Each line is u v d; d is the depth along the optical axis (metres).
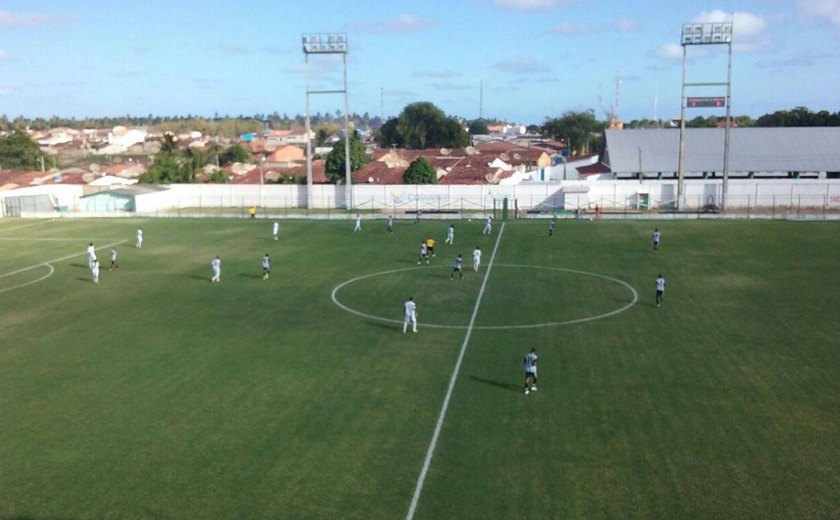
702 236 77.12
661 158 117.38
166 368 37.69
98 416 31.38
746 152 117.12
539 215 97.88
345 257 69.56
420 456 26.88
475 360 38.09
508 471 25.58
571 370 36.22
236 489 24.70
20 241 83.56
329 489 24.55
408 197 108.94
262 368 37.38
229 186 116.12
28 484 25.36
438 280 58.31
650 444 27.50
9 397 33.88
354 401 32.53
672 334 42.12
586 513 22.73
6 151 178.38
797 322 43.94
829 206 100.44
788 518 22.23
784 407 30.83
